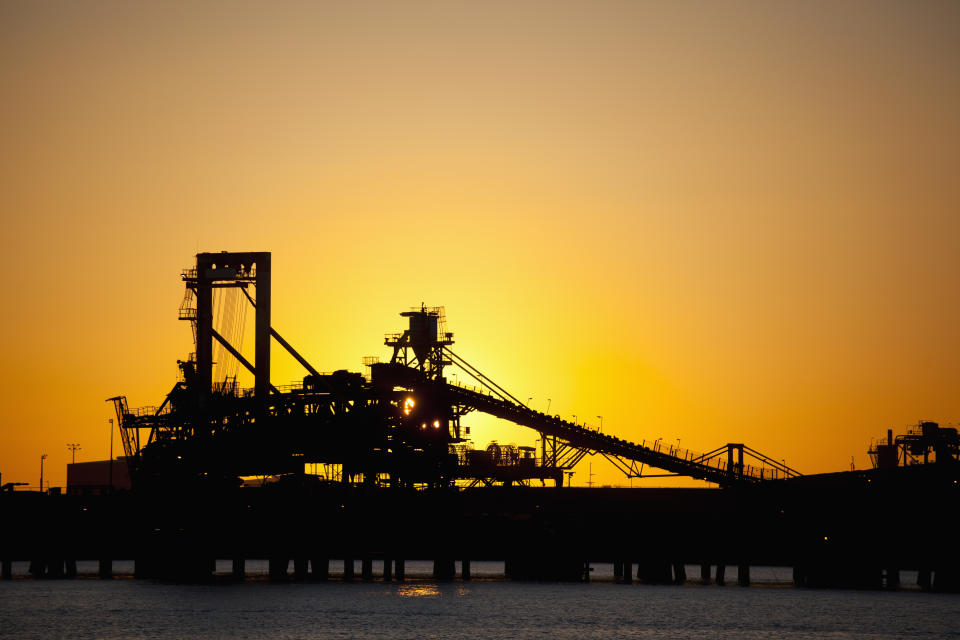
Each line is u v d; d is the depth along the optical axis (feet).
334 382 614.34
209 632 492.13
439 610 557.74
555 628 510.58
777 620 543.80
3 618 532.73
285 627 502.79
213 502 630.33
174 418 623.77
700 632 508.12
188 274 630.33
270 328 628.69
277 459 622.13
